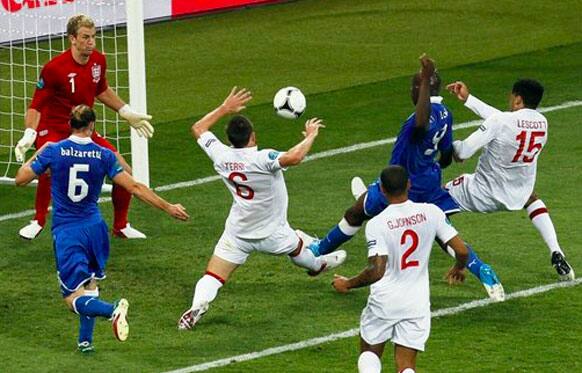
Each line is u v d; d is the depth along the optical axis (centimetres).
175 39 5875
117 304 2778
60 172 2911
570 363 2848
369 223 2627
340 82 5231
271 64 5512
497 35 5819
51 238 3725
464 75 5272
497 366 2842
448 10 6184
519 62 5416
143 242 3666
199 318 3066
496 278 3108
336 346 2964
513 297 3225
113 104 3647
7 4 5584
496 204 3322
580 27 5881
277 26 6031
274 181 3044
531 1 6269
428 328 2644
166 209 2947
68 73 3525
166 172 4291
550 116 4719
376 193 3175
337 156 4397
